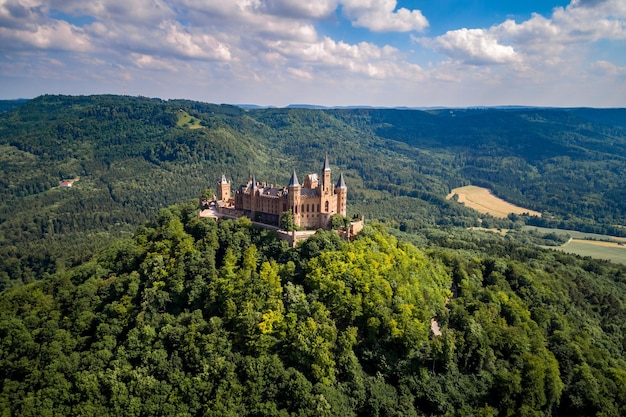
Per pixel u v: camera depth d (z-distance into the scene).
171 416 122.31
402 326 145.38
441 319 165.75
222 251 192.88
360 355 142.88
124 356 143.00
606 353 179.00
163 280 174.38
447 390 136.50
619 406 146.62
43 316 166.00
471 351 147.75
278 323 142.62
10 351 149.62
